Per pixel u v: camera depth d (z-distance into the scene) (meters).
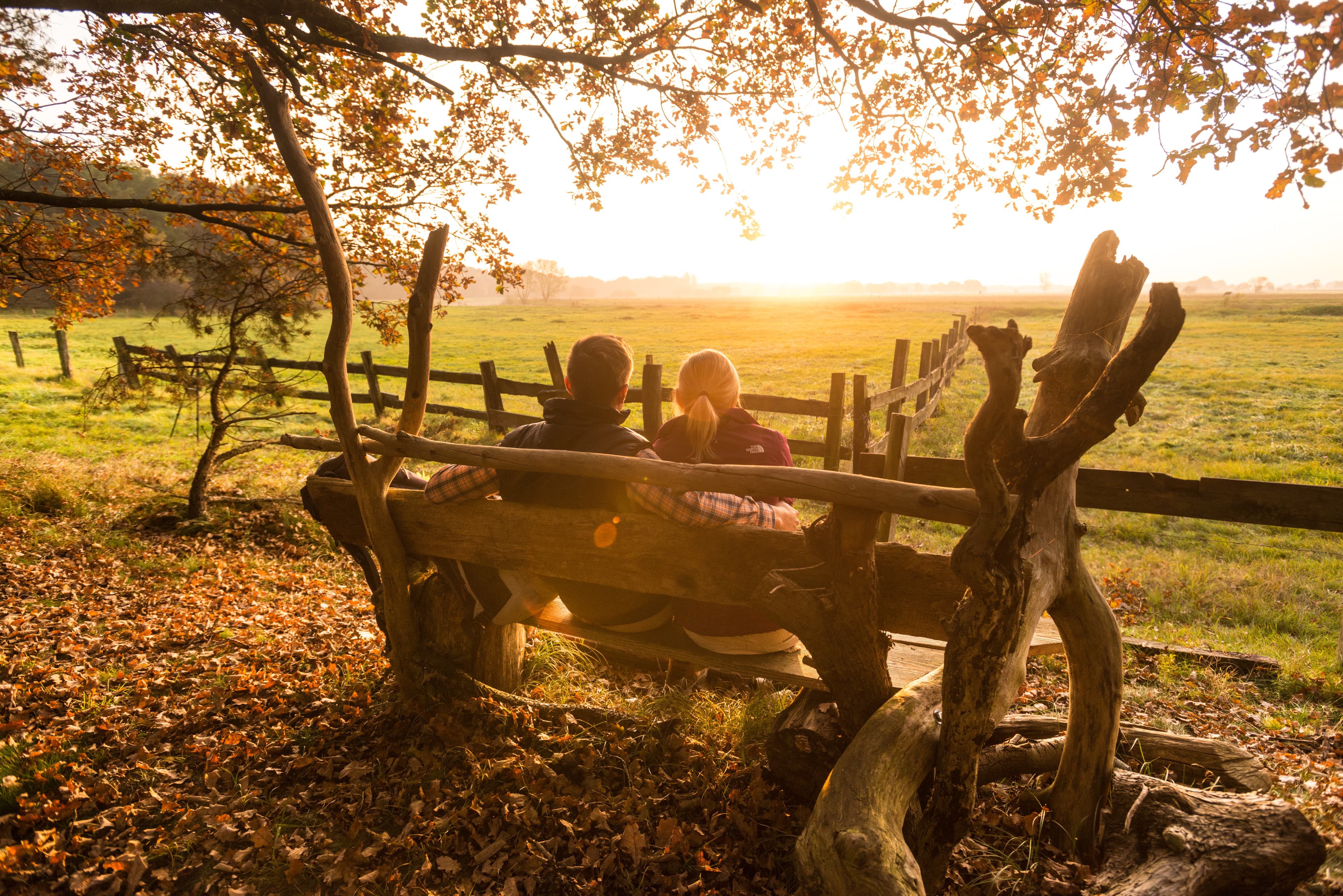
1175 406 14.90
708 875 2.01
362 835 2.24
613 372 2.24
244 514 6.76
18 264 6.44
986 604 1.51
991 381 1.32
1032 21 4.38
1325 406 14.23
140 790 2.51
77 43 5.23
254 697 3.18
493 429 9.45
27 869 2.08
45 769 2.56
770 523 2.20
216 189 6.53
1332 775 2.57
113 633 4.11
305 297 6.53
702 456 2.26
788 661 2.33
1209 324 46.06
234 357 6.47
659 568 2.16
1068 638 1.89
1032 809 2.04
